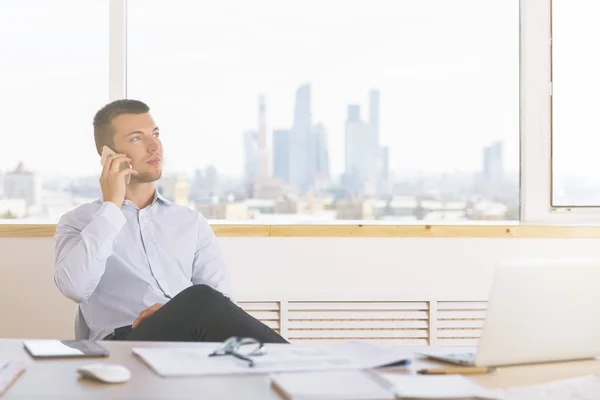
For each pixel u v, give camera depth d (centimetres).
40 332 284
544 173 308
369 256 291
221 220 307
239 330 162
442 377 104
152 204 235
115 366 103
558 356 121
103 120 230
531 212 308
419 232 290
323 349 125
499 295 115
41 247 284
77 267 206
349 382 99
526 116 309
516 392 98
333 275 290
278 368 109
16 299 283
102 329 223
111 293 226
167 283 230
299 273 290
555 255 294
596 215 308
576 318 121
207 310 166
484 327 115
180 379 102
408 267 292
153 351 120
